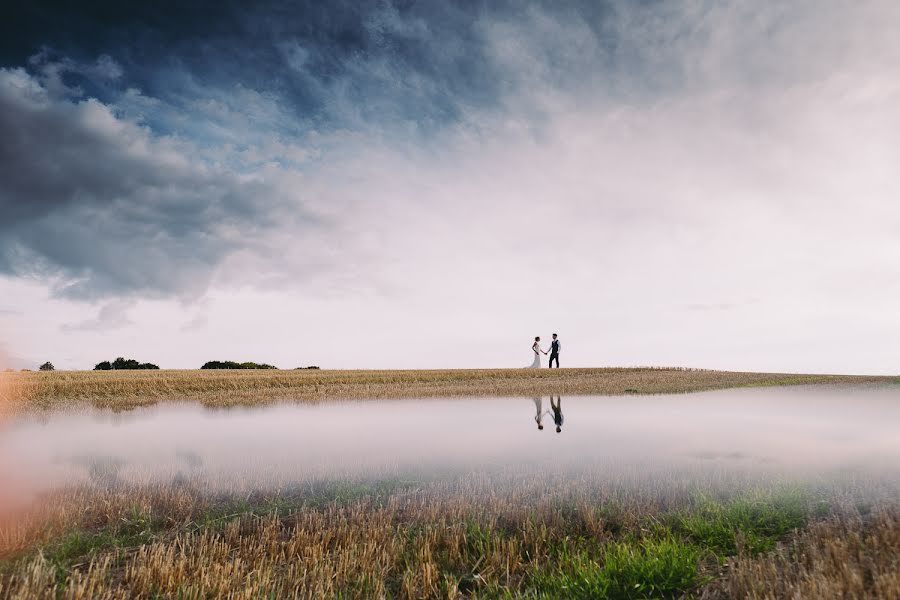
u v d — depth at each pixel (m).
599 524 5.36
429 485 7.18
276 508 6.25
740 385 22.80
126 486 7.19
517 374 31.72
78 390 21.05
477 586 4.26
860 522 4.96
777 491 6.07
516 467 8.10
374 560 4.66
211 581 4.18
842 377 27.56
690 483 6.79
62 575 4.39
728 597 3.76
